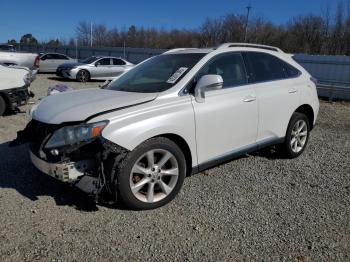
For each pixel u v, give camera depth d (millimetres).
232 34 47750
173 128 3625
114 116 3354
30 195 3910
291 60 5391
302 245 3082
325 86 13625
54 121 3465
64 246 2998
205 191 4113
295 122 5207
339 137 7000
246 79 4520
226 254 2939
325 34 40844
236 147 4391
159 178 3650
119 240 3100
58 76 18828
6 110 8461
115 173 3365
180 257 2891
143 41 61375
